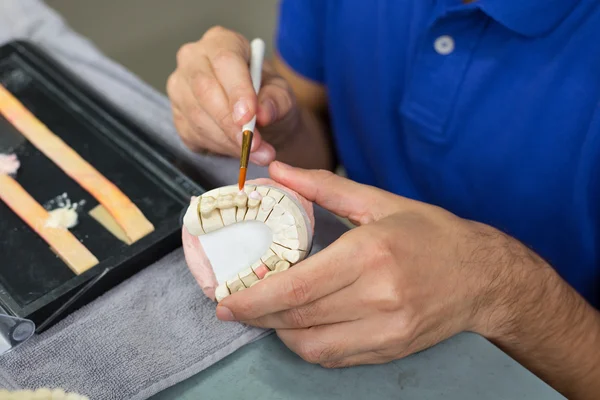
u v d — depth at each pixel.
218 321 0.55
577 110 0.69
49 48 0.86
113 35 1.64
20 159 0.68
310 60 0.94
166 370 0.51
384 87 0.82
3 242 0.60
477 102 0.74
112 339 0.53
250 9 1.72
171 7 1.70
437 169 0.82
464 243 0.55
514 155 0.75
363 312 0.50
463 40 0.71
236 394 0.51
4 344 0.53
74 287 0.55
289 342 0.52
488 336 0.58
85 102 0.74
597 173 0.71
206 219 0.52
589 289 0.83
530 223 0.81
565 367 0.63
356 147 0.94
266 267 0.51
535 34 0.67
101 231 0.61
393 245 0.50
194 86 0.66
